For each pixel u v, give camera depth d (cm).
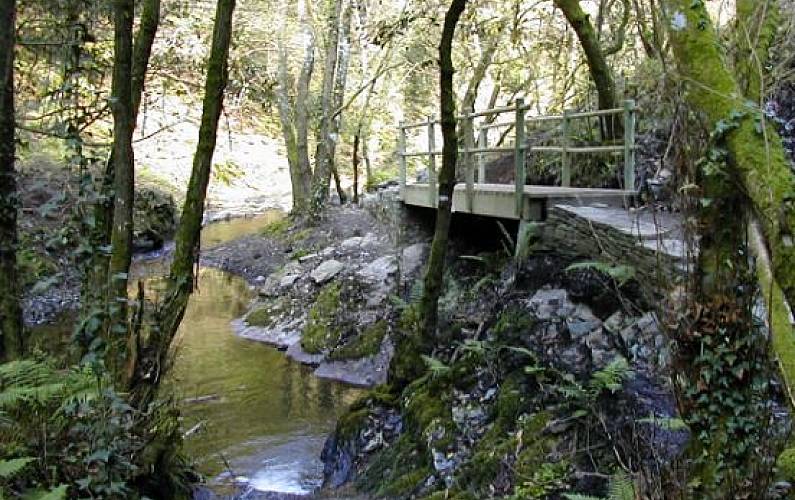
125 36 487
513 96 1636
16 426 408
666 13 301
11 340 502
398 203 1072
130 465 438
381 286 1101
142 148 2298
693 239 308
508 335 614
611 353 520
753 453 306
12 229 511
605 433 452
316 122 2142
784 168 265
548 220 678
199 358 1038
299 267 1381
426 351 692
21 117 607
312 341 1062
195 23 1109
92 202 480
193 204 561
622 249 530
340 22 1805
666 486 328
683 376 318
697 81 288
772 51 327
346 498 587
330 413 820
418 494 545
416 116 2355
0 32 428
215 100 555
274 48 1909
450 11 617
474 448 547
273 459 689
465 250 888
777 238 255
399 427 654
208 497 588
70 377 430
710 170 287
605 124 903
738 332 304
